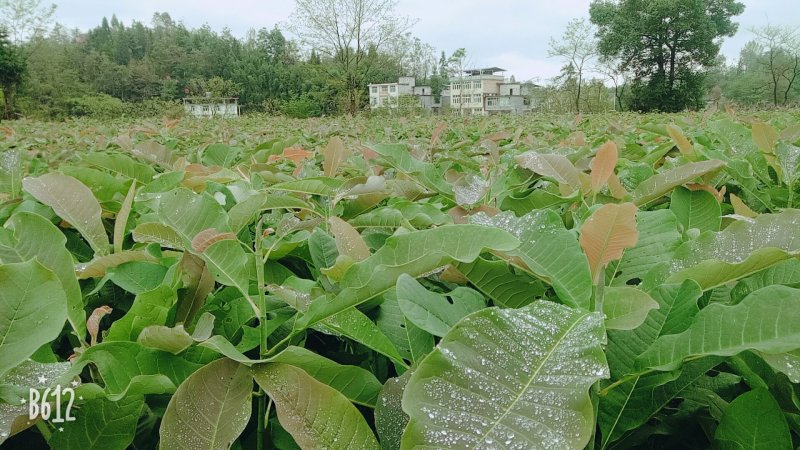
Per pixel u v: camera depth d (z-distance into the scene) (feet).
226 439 2.65
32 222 3.65
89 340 4.16
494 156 9.35
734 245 3.73
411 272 3.33
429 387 2.31
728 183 7.71
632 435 3.21
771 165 7.45
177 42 280.92
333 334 4.03
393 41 134.51
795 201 6.93
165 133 21.54
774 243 3.65
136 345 3.11
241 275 3.59
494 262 3.88
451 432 2.20
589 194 6.09
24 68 154.71
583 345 2.43
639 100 170.91
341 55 130.82
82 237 6.46
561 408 2.24
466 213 5.87
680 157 8.16
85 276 4.29
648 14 163.63
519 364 2.40
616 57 174.81
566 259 3.35
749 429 2.82
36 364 2.92
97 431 2.88
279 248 4.83
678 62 170.60
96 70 234.79
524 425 2.20
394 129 25.44
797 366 2.61
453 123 31.37
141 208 6.22
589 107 160.66
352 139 19.60
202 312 3.98
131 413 2.94
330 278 3.80
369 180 5.35
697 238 3.81
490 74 286.87
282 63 236.63
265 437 3.23
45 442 3.26
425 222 5.39
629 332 3.24
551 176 6.10
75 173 6.43
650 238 4.50
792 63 160.04
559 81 178.40
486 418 2.23
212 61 249.96
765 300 2.71
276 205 4.91
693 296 3.22
